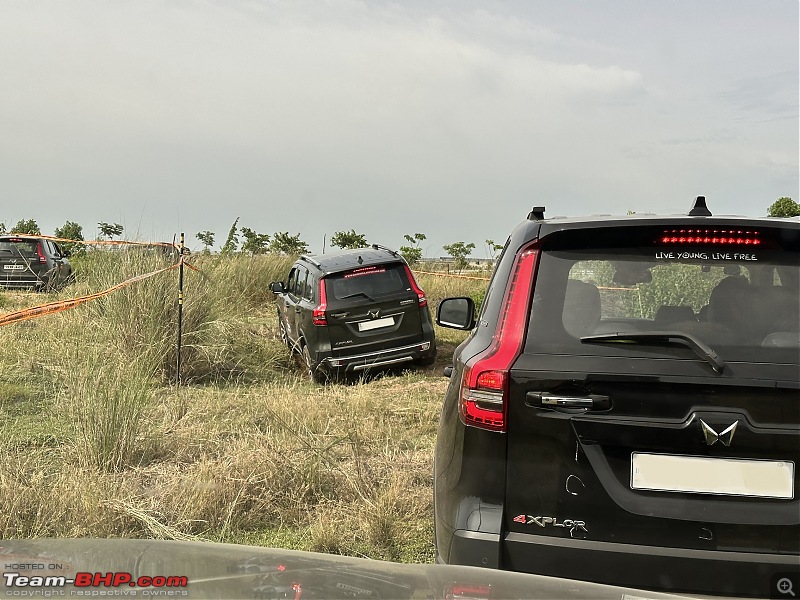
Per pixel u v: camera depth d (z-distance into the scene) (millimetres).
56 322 9672
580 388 2660
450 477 2867
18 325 9711
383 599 1354
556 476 2662
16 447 5676
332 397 8133
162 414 6828
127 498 4695
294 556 1530
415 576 1530
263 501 4848
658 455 2611
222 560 1448
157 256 10078
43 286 14000
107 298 9250
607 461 2639
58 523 4344
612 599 1578
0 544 1501
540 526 2672
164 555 1457
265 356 10328
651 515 2590
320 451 5484
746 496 2572
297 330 10680
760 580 2541
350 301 10062
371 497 5027
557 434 2662
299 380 9914
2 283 16109
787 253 2850
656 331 2770
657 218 2914
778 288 2816
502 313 2908
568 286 2881
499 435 2709
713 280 2893
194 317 9562
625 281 2877
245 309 12211
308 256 11430
